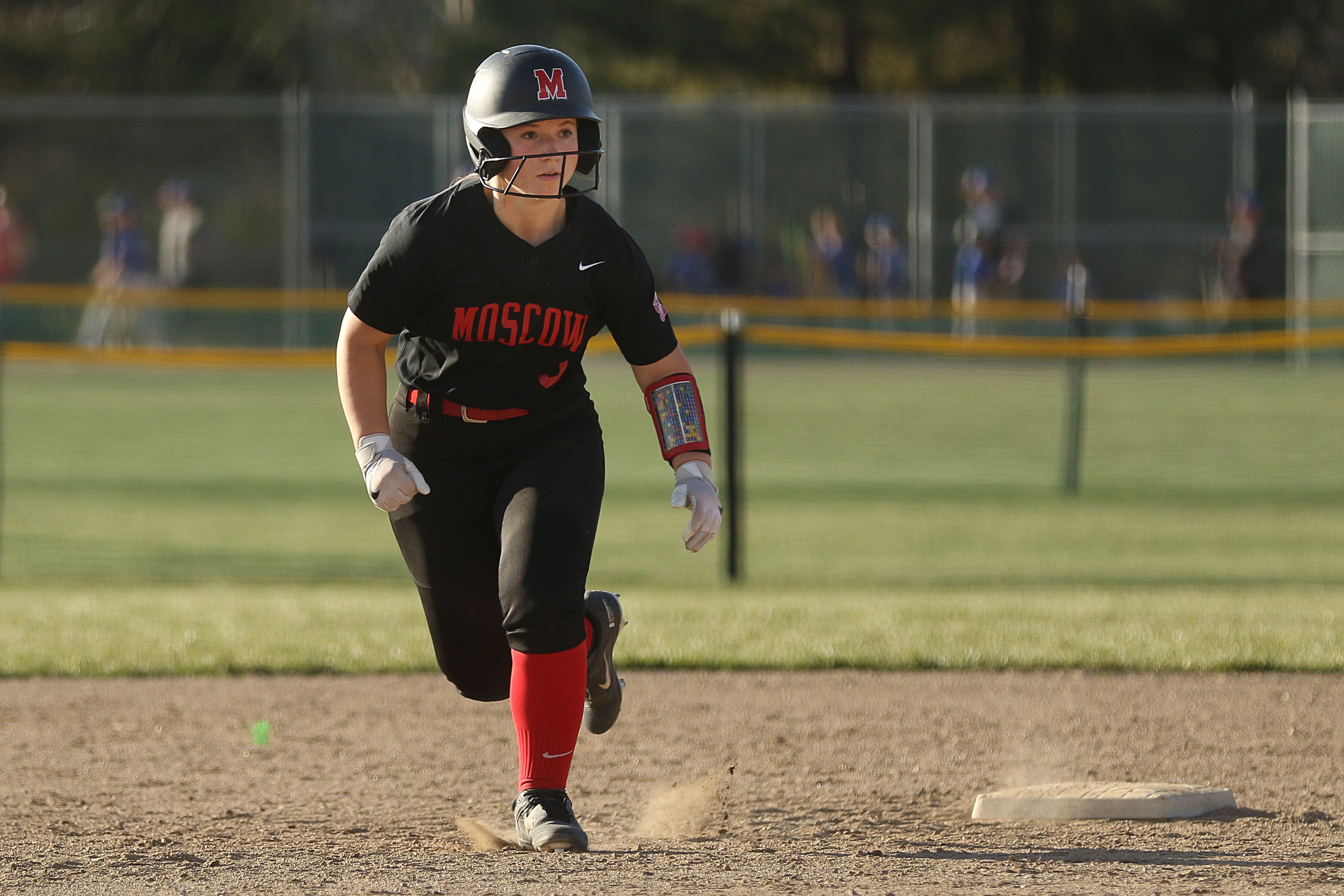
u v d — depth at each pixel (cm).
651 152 8175
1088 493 5212
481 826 1661
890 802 1850
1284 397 7312
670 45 11119
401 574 3806
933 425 6662
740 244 8181
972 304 7956
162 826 1730
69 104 8219
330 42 10644
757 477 5534
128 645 2773
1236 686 2473
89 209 8369
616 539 4406
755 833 1702
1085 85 11231
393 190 8056
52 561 3975
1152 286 8194
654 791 1928
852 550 4191
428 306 1527
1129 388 7606
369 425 1534
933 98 10838
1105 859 1521
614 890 1368
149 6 10600
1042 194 8212
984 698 2414
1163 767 2000
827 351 8194
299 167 8056
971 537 4416
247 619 3020
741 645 2736
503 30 10706
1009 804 1766
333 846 1622
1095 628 2867
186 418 6838
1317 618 2972
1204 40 11306
